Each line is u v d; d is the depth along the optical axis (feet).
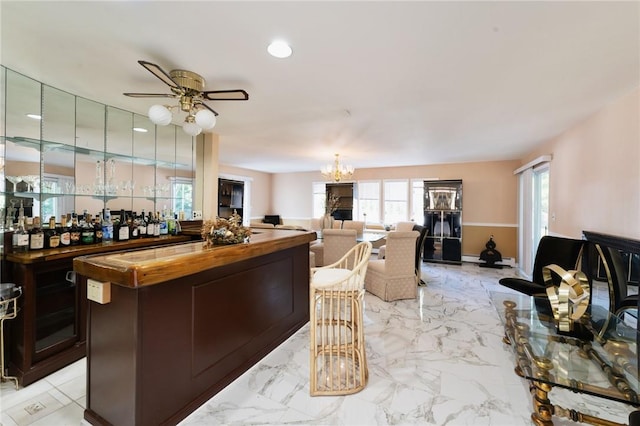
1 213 7.54
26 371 6.47
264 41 5.95
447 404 5.93
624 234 8.45
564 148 12.66
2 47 6.23
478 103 9.34
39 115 8.30
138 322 4.65
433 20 5.22
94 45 6.14
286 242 8.01
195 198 13.47
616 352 6.19
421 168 22.84
